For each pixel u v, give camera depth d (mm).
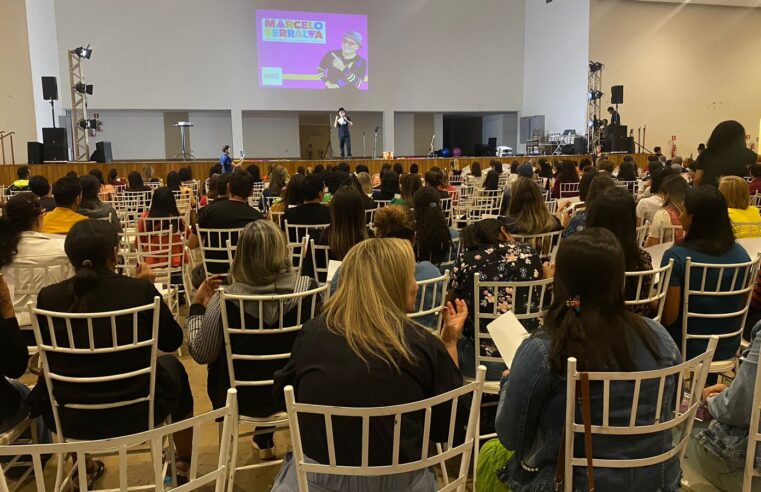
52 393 1875
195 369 3531
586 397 1281
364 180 5863
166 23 15070
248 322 2033
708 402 1668
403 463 1297
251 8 15555
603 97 16000
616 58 15992
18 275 2596
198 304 2279
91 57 14656
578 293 1351
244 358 2020
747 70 17328
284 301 2031
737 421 1586
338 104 16469
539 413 1402
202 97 15484
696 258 2320
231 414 1180
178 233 4383
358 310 1384
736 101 17328
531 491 1408
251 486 2330
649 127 16578
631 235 2324
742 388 1538
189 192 7434
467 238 2492
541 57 17344
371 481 1291
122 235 4340
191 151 16453
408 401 1324
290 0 15773
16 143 12508
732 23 16953
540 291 2346
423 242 2863
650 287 2369
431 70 17125
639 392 1329
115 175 9672
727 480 1670
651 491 1368
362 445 1207
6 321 1891
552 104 17016
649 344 1344
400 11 16688
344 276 1448
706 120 17109
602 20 15727
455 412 1271
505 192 5461
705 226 2359
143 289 1966
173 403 2061
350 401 1300
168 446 2123
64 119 15133
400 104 16969
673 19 16406
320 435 1322
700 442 1724
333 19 16141
